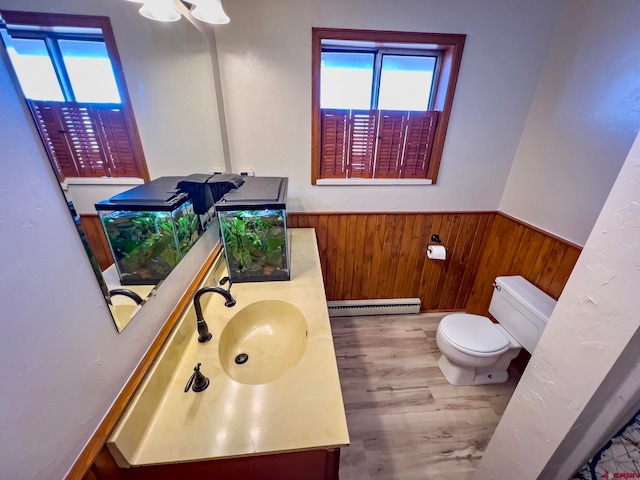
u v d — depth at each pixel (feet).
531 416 3.01
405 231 6.92
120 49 2.61
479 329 5.69
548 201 5.51
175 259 3.30
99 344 1.99
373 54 5.73
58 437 1.66
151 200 2.87
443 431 5.01
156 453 2.14
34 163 1.54
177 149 3.98
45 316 1.58
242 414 2.41
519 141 6.15
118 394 2.18
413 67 5.89
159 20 3.42
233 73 5.17
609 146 4.41
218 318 3.53
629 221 2.02
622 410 2.43
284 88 5.37
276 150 5.85
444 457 4.63
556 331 2.68
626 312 2.08
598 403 2.44
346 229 6.79
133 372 2.38
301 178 6.17
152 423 2.34
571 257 5.02
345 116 5.79
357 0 4.86
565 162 5.14
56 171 1.69
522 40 5.31
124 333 2.28
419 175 6.47
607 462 2.85
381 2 4.91
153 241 2.82
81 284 1.84
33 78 1.57
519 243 6.19
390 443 4.81
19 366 1.43
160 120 3.44
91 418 1.91
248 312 3.79
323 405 2.49
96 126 2.16
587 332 2.38
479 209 6.84
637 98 4.01
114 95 2.51
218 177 4.55
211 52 4.83
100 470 1.90
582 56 4.75
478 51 5.35
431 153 6.28
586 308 2.38
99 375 1.99
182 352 2.98
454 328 5.72
